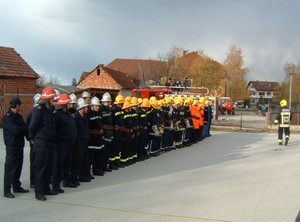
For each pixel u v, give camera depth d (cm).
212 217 670
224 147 1683
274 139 2053
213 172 1080
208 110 2147
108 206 729
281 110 1769
